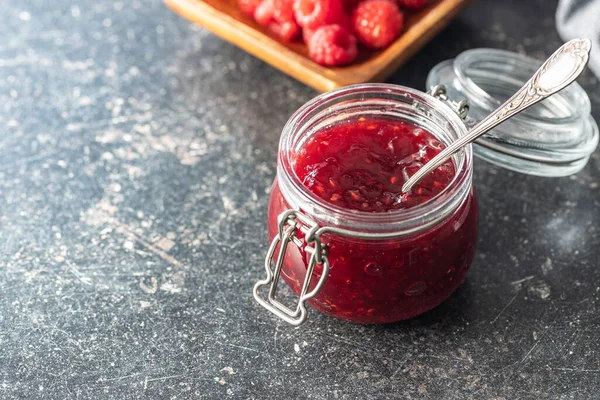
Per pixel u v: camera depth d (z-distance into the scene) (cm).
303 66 56
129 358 47
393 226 42
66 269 51
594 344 47
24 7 66
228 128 58
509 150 49
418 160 46
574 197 54
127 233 52
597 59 56
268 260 43
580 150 49
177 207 53
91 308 49
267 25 59
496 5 65
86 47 63
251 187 54
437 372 46
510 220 52
